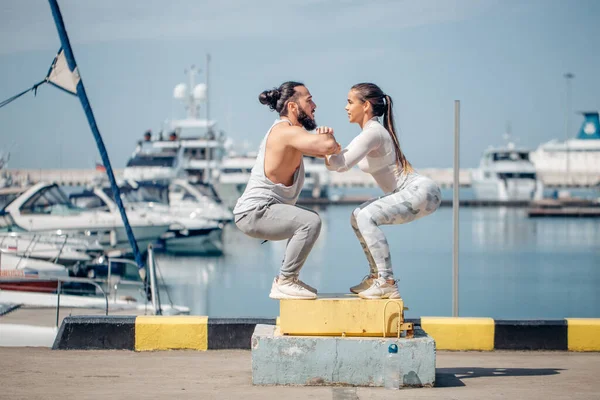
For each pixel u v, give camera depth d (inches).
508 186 3644.2
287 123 230.5
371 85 236.2
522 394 221.5
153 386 231.3
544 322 317.4
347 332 229.3
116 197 486.6
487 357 303.1
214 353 301.3
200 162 2503.7
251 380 239.3
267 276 1211.2
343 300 228.8
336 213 3383.4
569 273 1321.4
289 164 227.6
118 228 1163.9
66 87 472.4
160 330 307.4
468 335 317.4
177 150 2054.6
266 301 952.9
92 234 1141.7
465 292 1074.7
